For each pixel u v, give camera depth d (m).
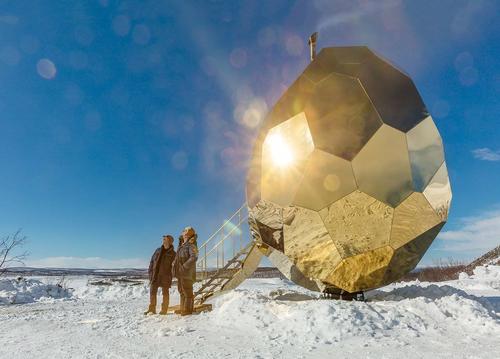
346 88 6.57
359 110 6.35
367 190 6.09
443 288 7.14
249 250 8.38
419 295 7.07
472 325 5.07
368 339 4.59
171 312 8.01
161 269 7.80
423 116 6.68
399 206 6.16
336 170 6.17
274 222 6.73
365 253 6.32
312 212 6.30
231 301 6.59
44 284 14.20
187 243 7.45
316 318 5.13
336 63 6.96
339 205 6.17
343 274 6.58
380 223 6.17
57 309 9.18
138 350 4.55
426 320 5.23
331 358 3.95
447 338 4.62
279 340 4.78
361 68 6.84
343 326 4.86
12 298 11.80
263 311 5.81
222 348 4.51
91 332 5.76
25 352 4.62
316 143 6.30
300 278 7.78
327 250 6.40
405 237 6.30
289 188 6.47
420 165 6.33
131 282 19.69
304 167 6.36
